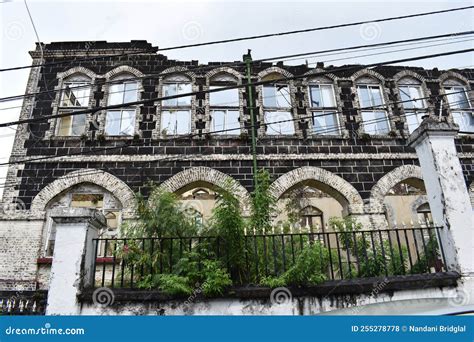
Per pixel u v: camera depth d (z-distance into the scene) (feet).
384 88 46.47
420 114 46.52
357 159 41.96
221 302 20.06
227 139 42.09
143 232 24.20
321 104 45.80
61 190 39.11
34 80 44.47
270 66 46.37
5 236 37.11
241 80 45.47
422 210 57.98
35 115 42.70
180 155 41.04
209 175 40.27
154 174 40.16
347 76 46.62
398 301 20.13
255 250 22.06
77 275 20.15
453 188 22.03
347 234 26.99
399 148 43.06
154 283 20.66
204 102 43.78
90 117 42.57
